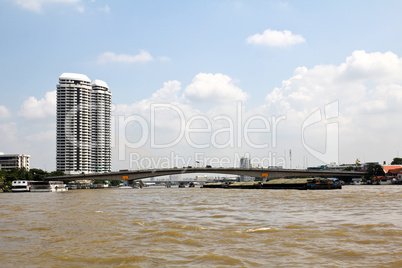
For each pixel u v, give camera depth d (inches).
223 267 920.3
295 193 4773.6
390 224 1539.1
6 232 1507.1
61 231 1509.6
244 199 3587.6
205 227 1566.2
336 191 5152.6
